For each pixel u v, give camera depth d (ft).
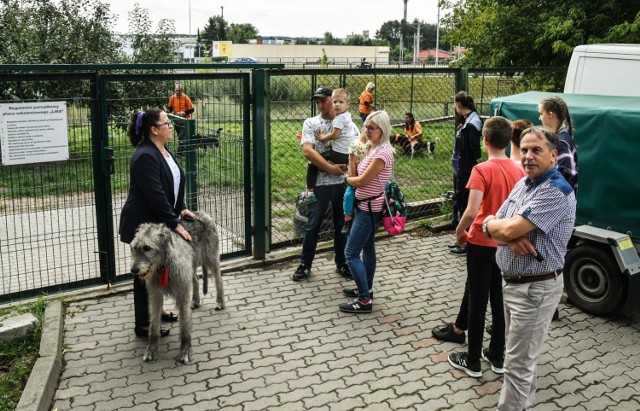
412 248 23.82
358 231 17.26
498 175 13.42
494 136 13.50
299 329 16.98
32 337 15.70
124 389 13.88
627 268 16.55
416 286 20.08
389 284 20.25
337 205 20.27
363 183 16.63
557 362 15.16
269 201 22.39
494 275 14.16
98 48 49.24
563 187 10.74
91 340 16.20
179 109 22.40
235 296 19.26
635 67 20.33
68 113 17.75
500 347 14.55
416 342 16.24
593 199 17.92
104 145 18.47
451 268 21.72
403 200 17.43
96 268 20.67
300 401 13.43
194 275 18.04
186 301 15.03
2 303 17.95
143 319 16.20
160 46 53.72
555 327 17.16
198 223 17.34
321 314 17.97
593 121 17.69
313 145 19.53
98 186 18.71
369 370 14.79
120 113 28.02
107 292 19.06
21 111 16.81
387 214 17.11
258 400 13.46
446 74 27.12
